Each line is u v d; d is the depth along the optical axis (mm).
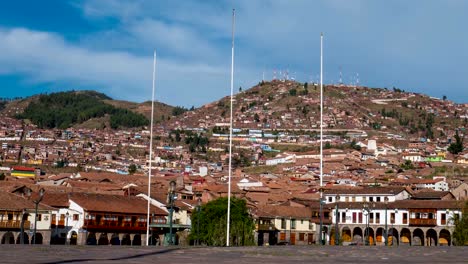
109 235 131250
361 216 161500
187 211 144250
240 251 38062
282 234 154375
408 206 156500
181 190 171125
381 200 168375
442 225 151500
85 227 127750
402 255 36500
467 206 107375
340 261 31750
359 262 31000
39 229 123125
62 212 129875
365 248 44094
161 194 153000
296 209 160125
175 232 134125
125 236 133250
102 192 159250
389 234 159250
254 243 121750
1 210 118000
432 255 36594
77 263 28109
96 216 129625
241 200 124625
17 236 120000
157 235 136500
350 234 163250
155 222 136750
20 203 122312
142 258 31625
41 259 29484
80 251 35375
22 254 32031
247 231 120625
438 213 152500
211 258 32562
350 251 39625
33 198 132250
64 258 30406
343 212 163875
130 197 143125
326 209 164375
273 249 40812
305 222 159125
